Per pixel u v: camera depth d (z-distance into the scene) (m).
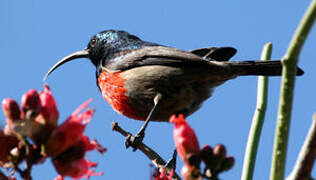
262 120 7.01
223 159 5.30
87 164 5.26
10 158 5.05
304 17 4.73
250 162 6.77
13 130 4.95
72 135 5.02
